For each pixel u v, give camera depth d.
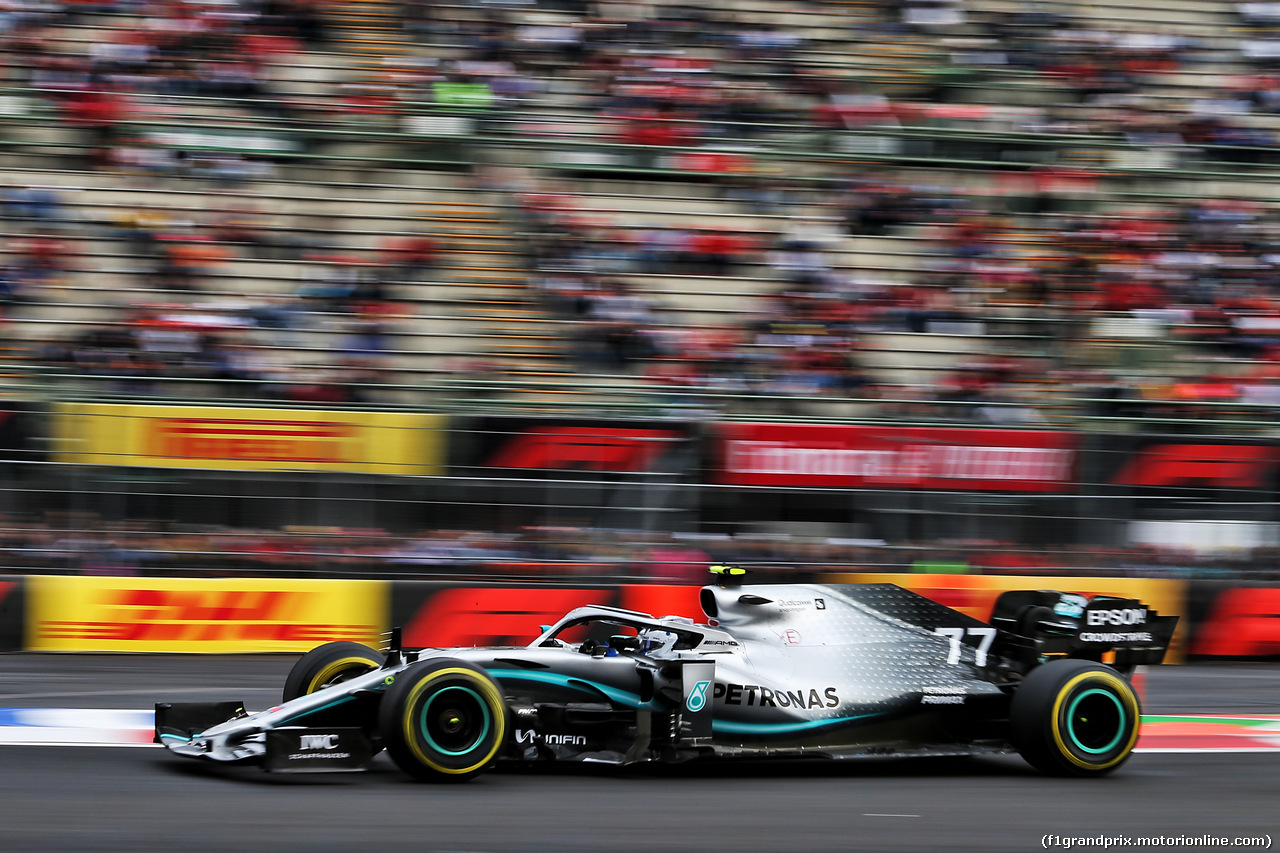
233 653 38.69
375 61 58.75
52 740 25.78
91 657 37.47
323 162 54.31
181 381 43.53
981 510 41.88
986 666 25.02
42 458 38.16
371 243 52.09
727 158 57.66
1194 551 42.50
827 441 41.53
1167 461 42.62
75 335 46.12
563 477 40.59
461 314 49.81
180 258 49.81
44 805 19.38
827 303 52.91
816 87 61.72
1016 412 46.59
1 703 30.23
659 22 62.75
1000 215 57.75
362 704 22.33
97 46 55.94
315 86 57.00
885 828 19.28
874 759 24.64
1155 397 49.56
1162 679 38.66
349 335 48.12
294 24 58.62
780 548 41.12
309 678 23.77
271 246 51.16
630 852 17.38
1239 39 68.50
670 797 21.05
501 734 21.34
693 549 40.75
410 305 49.78
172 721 22.84
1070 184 58.69
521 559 40.19
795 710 23.05
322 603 39.19
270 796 20.09
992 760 25.83
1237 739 29.53
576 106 58.91
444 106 57.22
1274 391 50.41
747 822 19.38
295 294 49.78
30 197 50.59
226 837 17.48
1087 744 23.91
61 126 53.28
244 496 39.28
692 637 23.53
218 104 55.31
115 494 38.53
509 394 46.50
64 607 37.88
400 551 39.84
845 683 23.64
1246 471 42.94
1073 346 52.62
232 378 44.69
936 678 24.22
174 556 38.78
